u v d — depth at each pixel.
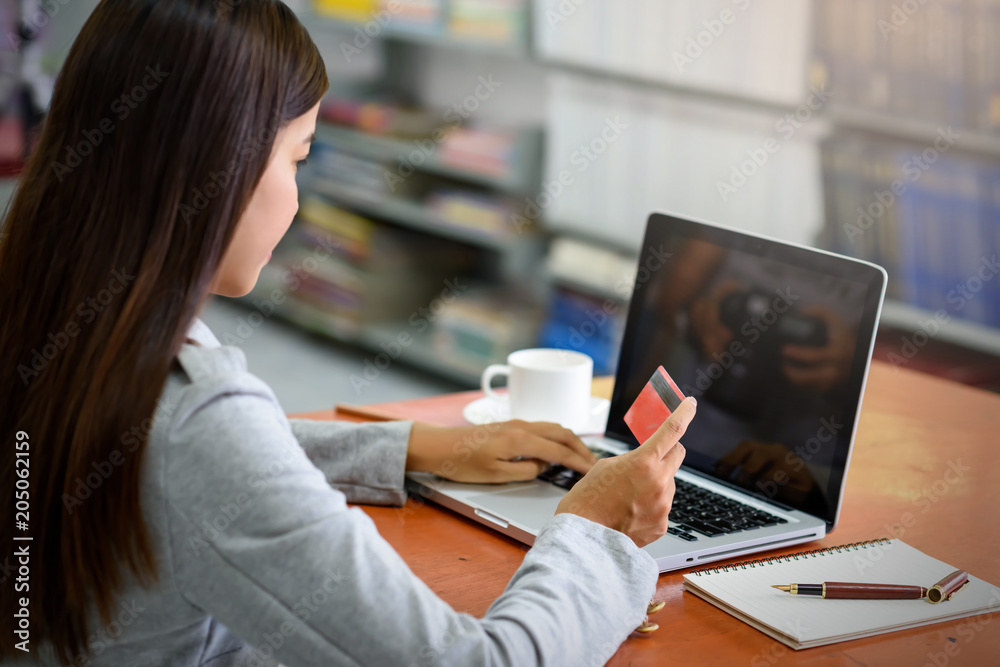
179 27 0.65
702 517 1.04
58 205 0.67
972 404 1.50
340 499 0.69
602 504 0.85
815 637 0.80
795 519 1.04
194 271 0.67
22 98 3.73
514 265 3.44
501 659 0.67
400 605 0.66
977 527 1.07
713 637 0.82
